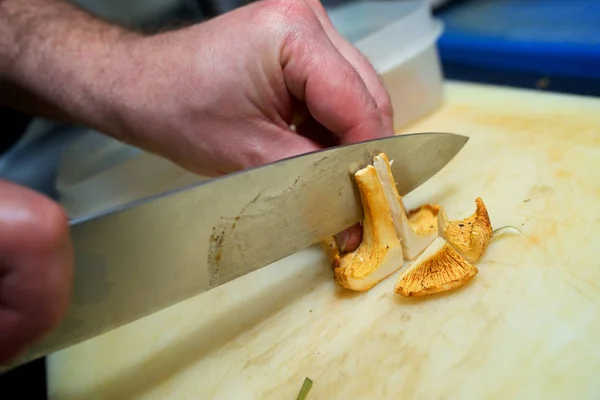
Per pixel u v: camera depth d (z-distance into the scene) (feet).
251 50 0.83
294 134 0.90
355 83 0.81
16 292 0.48
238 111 0.88
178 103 0.91
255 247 0.72
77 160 1.23
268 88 0.85
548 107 1.08
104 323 0.64
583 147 0.91
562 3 1.57
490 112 1.14
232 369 0.72
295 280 0.83
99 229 0.59
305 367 0.69
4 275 0.47
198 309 0.83
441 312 0.69
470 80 1.45
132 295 0.64
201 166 0.98
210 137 0.92
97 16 1.14
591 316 0.63
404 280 0.71
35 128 1.49
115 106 0.96
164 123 0.94
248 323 0.78
